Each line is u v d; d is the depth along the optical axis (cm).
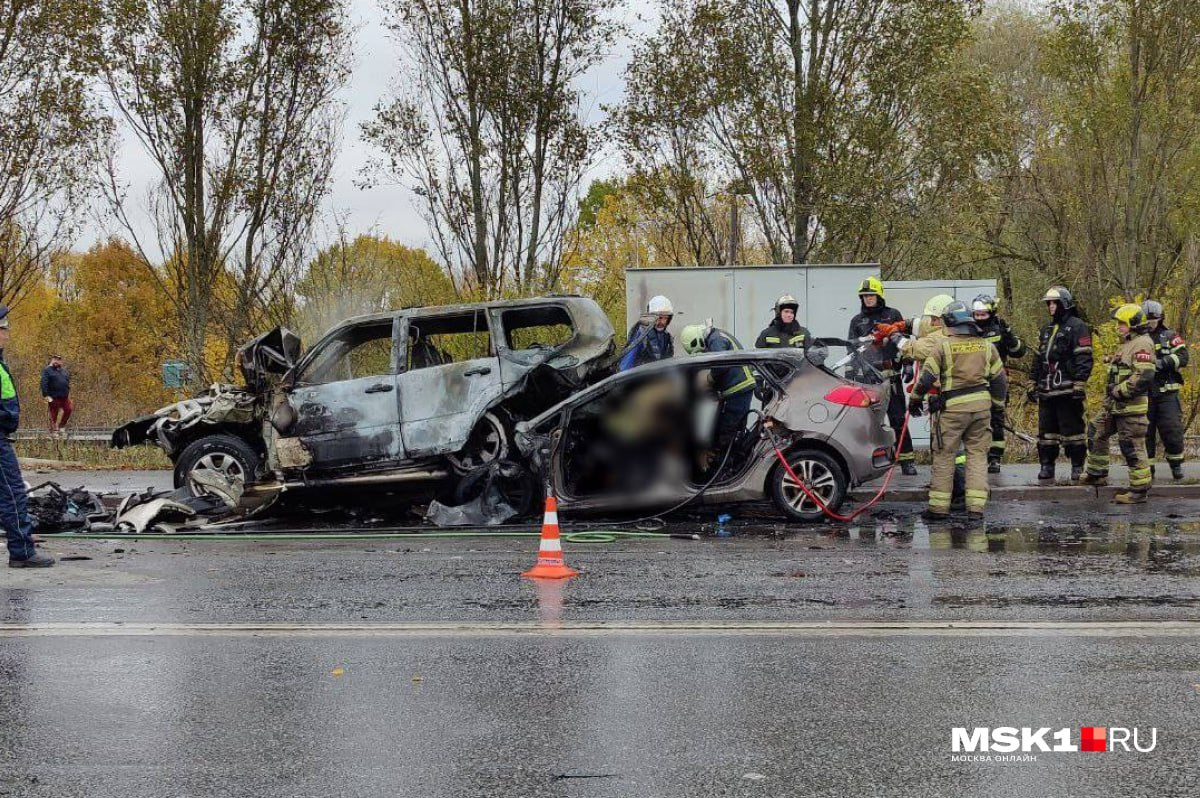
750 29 1856
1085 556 858
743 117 1869
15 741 471
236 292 1938
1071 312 1233
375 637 634
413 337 1136
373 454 1108
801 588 751
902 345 1107
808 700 511
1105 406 1187
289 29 1944
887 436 1038
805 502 1034
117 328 4425
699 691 526
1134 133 2306
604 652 594
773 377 1034
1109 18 2267
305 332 1917
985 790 411
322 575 831
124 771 436
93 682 553
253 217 1942
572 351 1105
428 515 1074
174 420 1172
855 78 1877
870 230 1902
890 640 610
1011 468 1405
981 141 1881
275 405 1122
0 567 877
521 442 1036
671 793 409
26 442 1941
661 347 1200
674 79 1873
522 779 423
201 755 452
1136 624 639
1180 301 2605
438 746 459
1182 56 2223
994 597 714
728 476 1034
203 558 918
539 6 1923
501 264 1986
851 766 433
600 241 2641
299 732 478
